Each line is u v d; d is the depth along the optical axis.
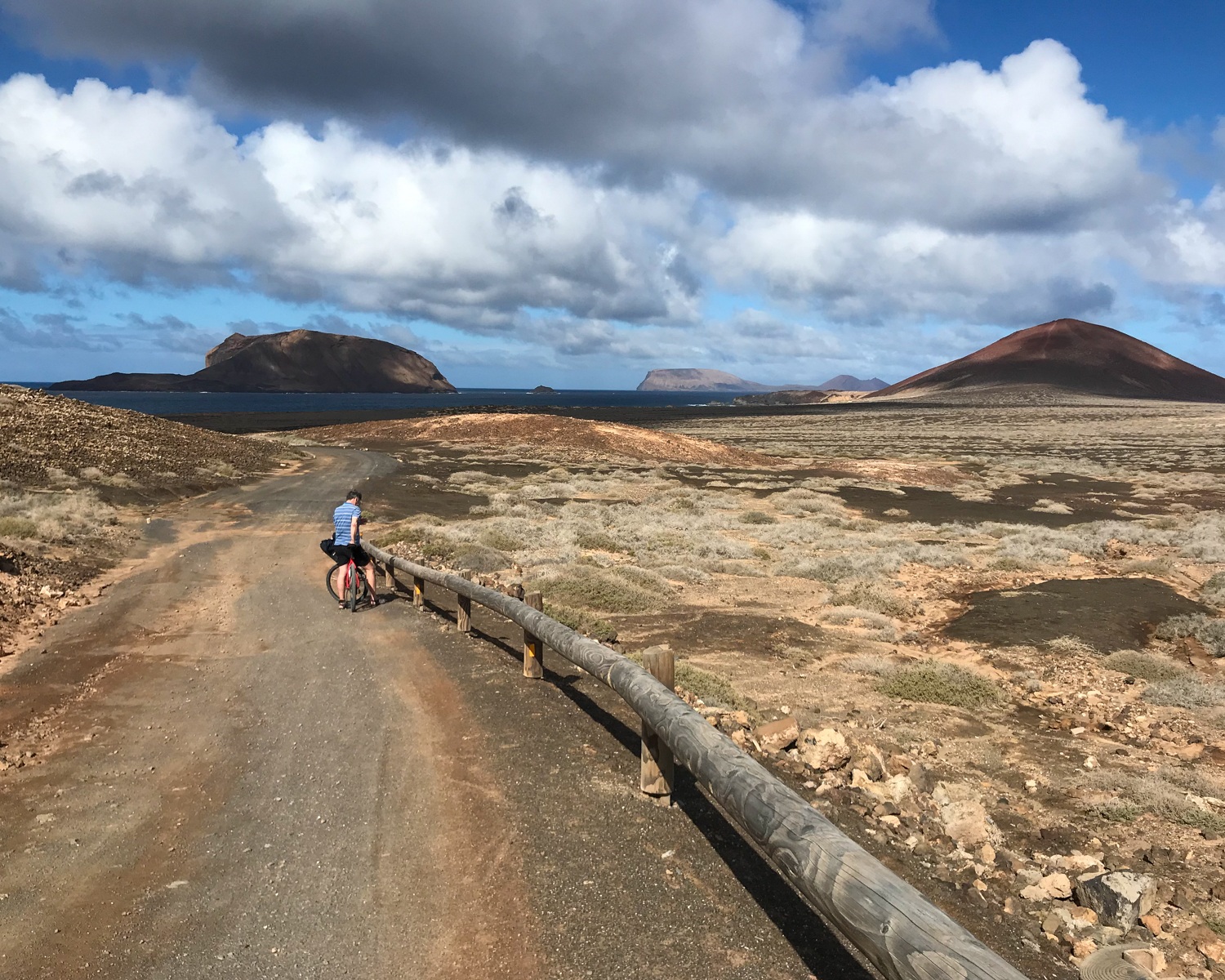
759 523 29.72
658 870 4.02
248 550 16.64
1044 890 4.58
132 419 40.53
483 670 7.75
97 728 6.29
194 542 17.56
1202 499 40.84
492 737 5.91
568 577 15.67
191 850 4.29
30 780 5.27
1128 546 24.45
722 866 4.08
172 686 7.42
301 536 18.97
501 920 3.60
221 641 9.18
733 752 3.76
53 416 33.84
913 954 2.40
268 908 3.71
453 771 5.29
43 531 15.30
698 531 25.75
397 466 44.47
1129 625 14.19
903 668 10.95
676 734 4.16
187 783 5.20
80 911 3.70
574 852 4.20
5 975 3.22
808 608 15.35
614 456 62.31
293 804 4.84
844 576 18.73
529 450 62.50
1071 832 6.11
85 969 3.26
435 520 23.78
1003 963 2.21
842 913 2.72
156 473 29.27
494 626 10.02
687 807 4.79
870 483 47.09
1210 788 7.11
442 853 4.20
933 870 4.65
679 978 3.18
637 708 4.70
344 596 11.01
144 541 17.31
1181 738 8.77
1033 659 12.12
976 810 5.57
